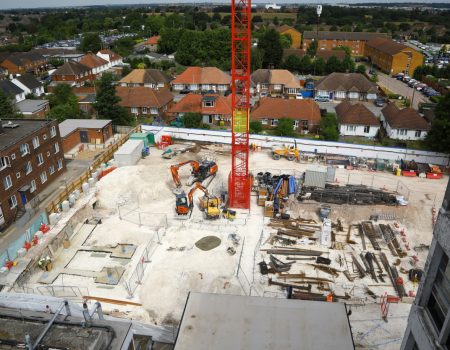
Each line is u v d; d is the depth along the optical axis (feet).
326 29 652.48
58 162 159.02
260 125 211.20
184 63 401.49
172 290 96.02
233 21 112.06
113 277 100.89
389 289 97.76
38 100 256.73
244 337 57.72
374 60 436.35
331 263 107.45
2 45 559.79
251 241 116.47
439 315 41.65
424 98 301.22
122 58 440.45
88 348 47.80
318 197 136.77
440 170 159.02
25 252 108.47
